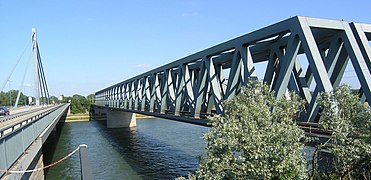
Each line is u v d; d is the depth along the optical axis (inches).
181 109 1055.6
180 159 1339.8
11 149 458.0
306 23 487.8
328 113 262.5
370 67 483.8
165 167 1201.4
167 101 1184.2
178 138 2031.3
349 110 259.4
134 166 1235.9
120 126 3024.1
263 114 255.9
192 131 2438.5
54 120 1301.7
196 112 869.8
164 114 1108.5
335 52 522.6
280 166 231.0
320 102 273.3
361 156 252.5
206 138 260.8
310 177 286.0
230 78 692.1
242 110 262.7
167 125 3075.8
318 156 335.6
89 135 2399.1
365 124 249.8
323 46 621.9
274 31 557.9
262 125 252.4
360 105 259.1
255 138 235.0
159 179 1035.3
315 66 456.4
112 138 2176.4
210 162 259.1
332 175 326.0
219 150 257.4
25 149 576.4
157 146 1729.8
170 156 1417.3
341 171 282.7
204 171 267.3
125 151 1604.3
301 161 249.4
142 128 2854.3
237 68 685.9
